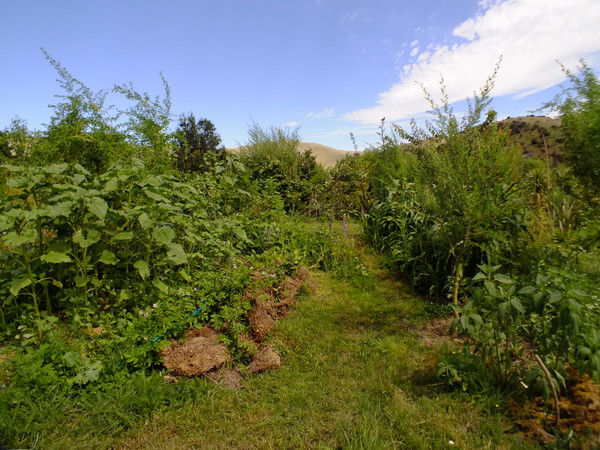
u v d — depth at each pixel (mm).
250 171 6953
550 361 2291
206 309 3277
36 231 3086
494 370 2430
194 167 9148
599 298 2332
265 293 3625
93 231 3119
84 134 4996
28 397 2244
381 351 3057
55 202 3086
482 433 2111
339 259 5215
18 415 2141
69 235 3371
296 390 2564
